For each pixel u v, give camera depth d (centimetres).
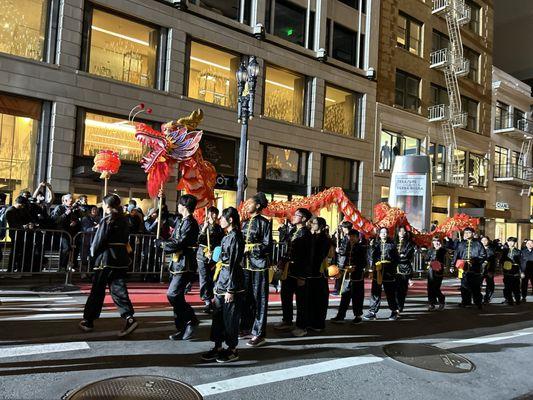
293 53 2148
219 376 471
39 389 410
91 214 1054
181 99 1780
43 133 1480
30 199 1048
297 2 2197
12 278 944
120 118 1648
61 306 755
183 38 1797
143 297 870
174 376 460
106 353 520
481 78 3228
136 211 1062
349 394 450
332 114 2355
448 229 1628
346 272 780
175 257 581
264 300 598
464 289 1063
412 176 1792
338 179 2359
